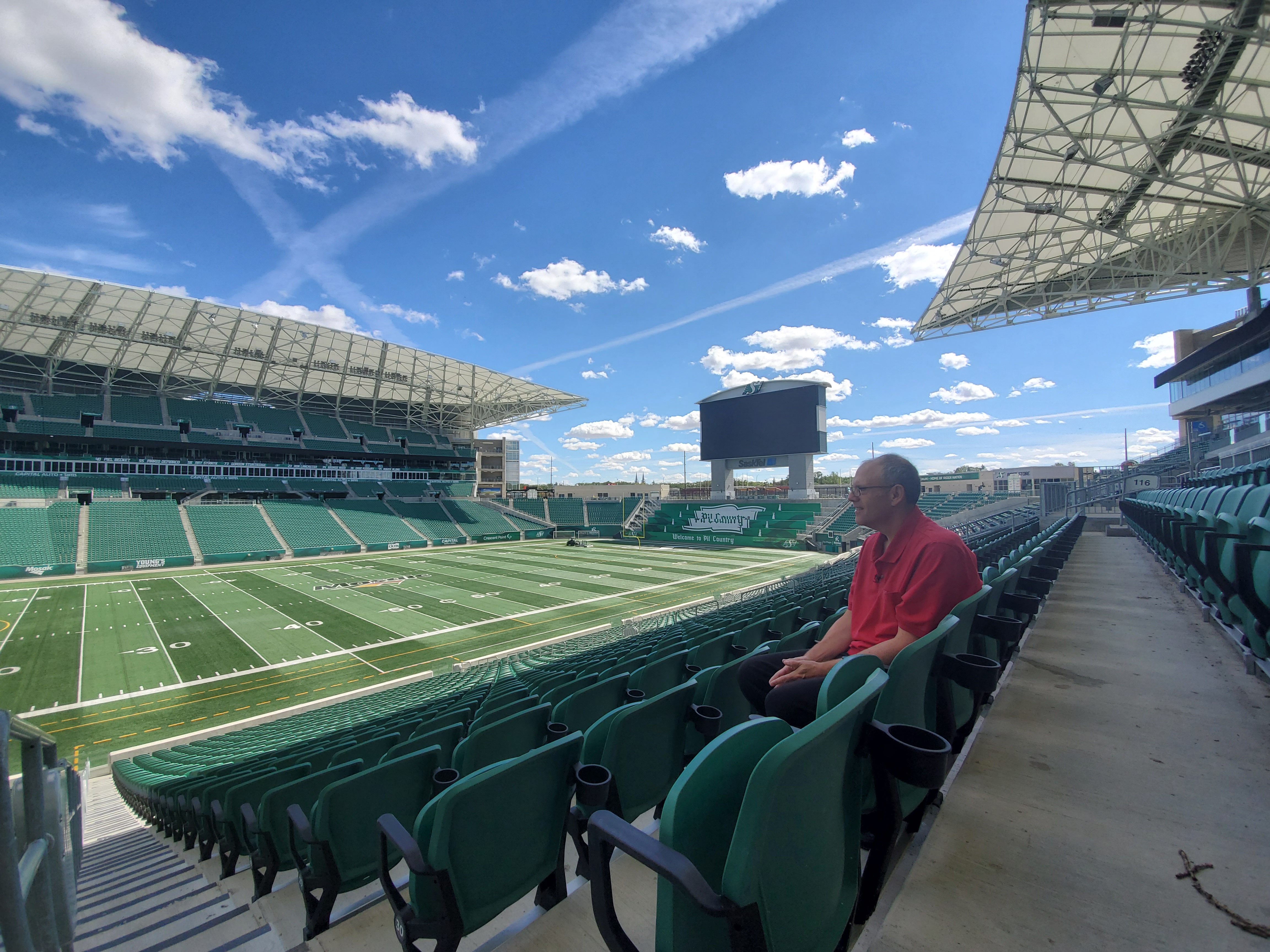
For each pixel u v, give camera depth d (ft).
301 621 67.00
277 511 138.21
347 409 175.32
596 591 86.53
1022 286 64.64
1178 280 57.36
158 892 14.29
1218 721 8.77
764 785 3.16
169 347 119.55
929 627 6.84
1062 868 5.50
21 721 5.56
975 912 5.00
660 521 172.04
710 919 3.62
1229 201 43.73
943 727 6.95
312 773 14.61
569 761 6.92
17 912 4.68
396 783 9.77
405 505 164.45
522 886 6.45
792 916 3.51
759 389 146.41
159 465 139.23
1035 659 12.71
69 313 103.19
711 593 84.38
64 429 126.00
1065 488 69.67
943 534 7.24
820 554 129.59
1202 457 81.30
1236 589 11.76
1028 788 7.06
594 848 4.11
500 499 193.67
